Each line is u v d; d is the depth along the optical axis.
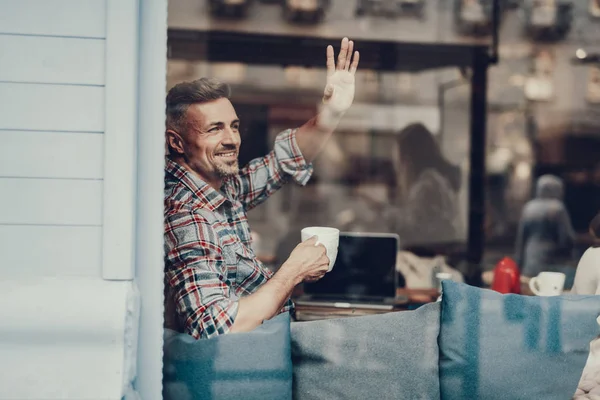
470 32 6.03
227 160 2.32
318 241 2.23
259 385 1.92
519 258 4.70
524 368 2.03
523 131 6.18
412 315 2.12
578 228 4.92
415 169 5.95
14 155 1.67
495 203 5.84
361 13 5.68
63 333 1.63
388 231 5.78
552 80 6.22
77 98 1.68
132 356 1.71
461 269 3.81
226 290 2.08
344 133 5.84
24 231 1.68
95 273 1.69
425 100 6.07
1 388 1.61
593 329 2.06
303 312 2.68
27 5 1.66
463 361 2.03
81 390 1.62
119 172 1.67
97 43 1.68
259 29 5.14
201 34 4.96
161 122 1.77
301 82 5.43
